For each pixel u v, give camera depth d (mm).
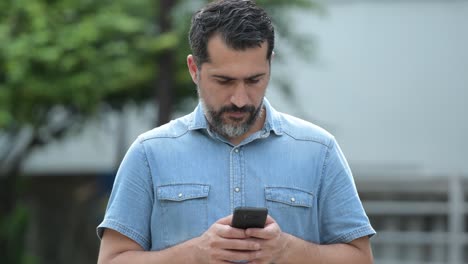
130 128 23047
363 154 22344
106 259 6102
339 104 22422
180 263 5750
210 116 5879
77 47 17266
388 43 22344
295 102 20250
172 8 16953
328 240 6230
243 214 5500
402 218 20922
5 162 22125
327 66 22422
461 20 22062
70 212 24359
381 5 22312
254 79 5703
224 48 5605
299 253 5805
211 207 6000
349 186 6211
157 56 17141
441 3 22125
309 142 6211
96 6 18078
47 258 24156
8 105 17859
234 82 5672
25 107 18438
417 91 22234
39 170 24609
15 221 20938
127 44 17766
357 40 22375
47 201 24484
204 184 6039
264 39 5652
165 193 6043
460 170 21891
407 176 21766
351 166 22297
